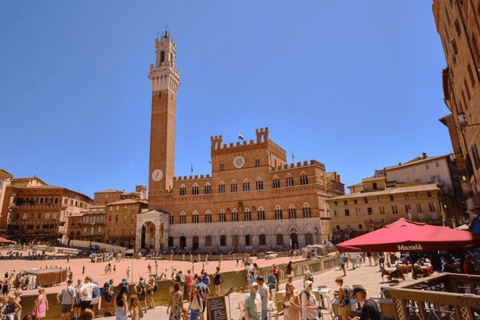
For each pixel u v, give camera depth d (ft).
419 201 226.58
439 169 271.28
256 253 242.99
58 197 388.16
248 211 297.74
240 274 91.15
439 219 215.31
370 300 29.66
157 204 338.13
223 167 319.06
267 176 297.53
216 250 297.74
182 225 320.50
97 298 67.77
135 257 283.59
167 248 313.12
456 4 72.38
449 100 124.26
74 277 156.56
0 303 63.10
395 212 234.79
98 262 240.32
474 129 83.97
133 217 354.54
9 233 361.71
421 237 36.70
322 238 261.65
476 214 107.96
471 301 21.22
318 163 285.02
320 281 95.55
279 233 279.69
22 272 133.49
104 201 483.10
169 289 80.94
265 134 307.78
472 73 73.36
